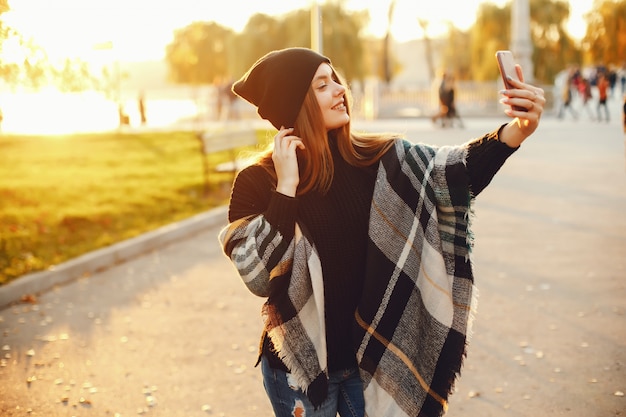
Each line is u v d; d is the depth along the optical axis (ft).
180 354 16.63
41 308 20.67
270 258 7.43
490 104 110.32
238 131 45.57
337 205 7.79
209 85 168.76
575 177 42.19
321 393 7.60
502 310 18.81
